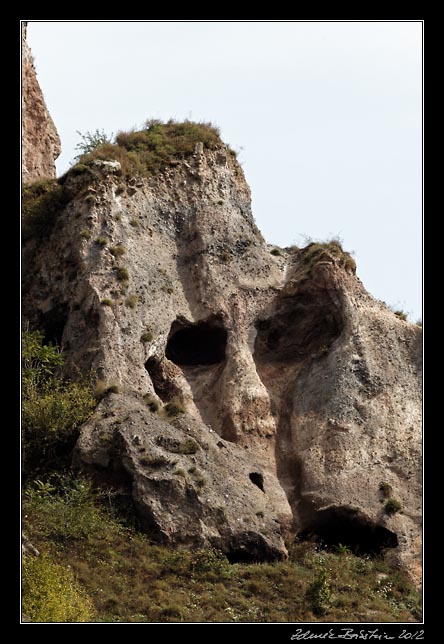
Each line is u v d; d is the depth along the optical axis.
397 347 86.12
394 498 78.75
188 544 70.69
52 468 74.12
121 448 72.94
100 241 83.44
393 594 72.31
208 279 86.38
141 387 78.69
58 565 65.06
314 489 78.88
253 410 82.06
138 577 67.19
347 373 83.88
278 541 73.00
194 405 82.19
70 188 86.62
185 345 86.19
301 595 68.81
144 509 70.94
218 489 73.50
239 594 68.00
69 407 75.38
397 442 81.62
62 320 82.69
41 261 84.75
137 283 83.06
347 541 78.25
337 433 81.31
